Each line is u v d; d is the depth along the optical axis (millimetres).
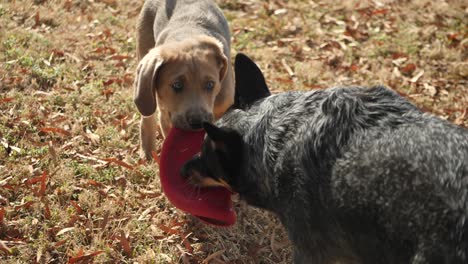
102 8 2410
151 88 1748
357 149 1431
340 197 1430
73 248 1674
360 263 1463
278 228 1750
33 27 2271
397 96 1466
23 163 1812
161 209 1774
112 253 1664
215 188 1619
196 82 1758
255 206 1565
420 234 1365
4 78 2014
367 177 1409
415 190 1375
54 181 1780
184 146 1723
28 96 1973
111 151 1881
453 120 2029
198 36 1836
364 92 1471
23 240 1673
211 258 1680
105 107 1980
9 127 1895
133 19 2363
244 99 1563
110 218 1729
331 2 2502
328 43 2301
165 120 1839
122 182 1805
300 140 1472
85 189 1773
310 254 1486
